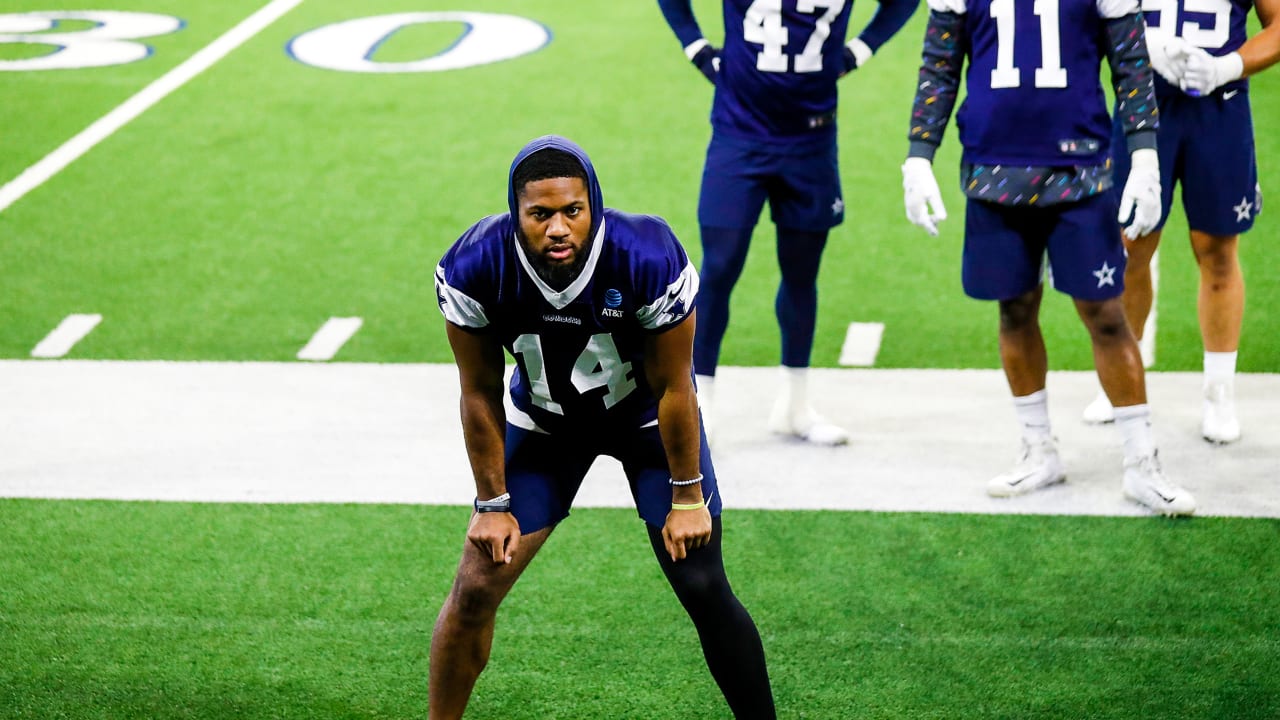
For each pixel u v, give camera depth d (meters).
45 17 38.34
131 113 29.73
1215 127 14.84
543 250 8.66
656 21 36.09
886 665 11.84
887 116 28.12
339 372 18.02
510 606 12.80
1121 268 13.69
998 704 11.29
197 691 11.65
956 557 13.53
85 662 12.05
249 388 17.55
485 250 9.05
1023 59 13.16
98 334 19.27
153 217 23.94
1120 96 13.36
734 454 15.78
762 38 14.77
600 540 13.92
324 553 13.79
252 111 29.78
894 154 26.05
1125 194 13.49
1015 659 11.88
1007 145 13.46
